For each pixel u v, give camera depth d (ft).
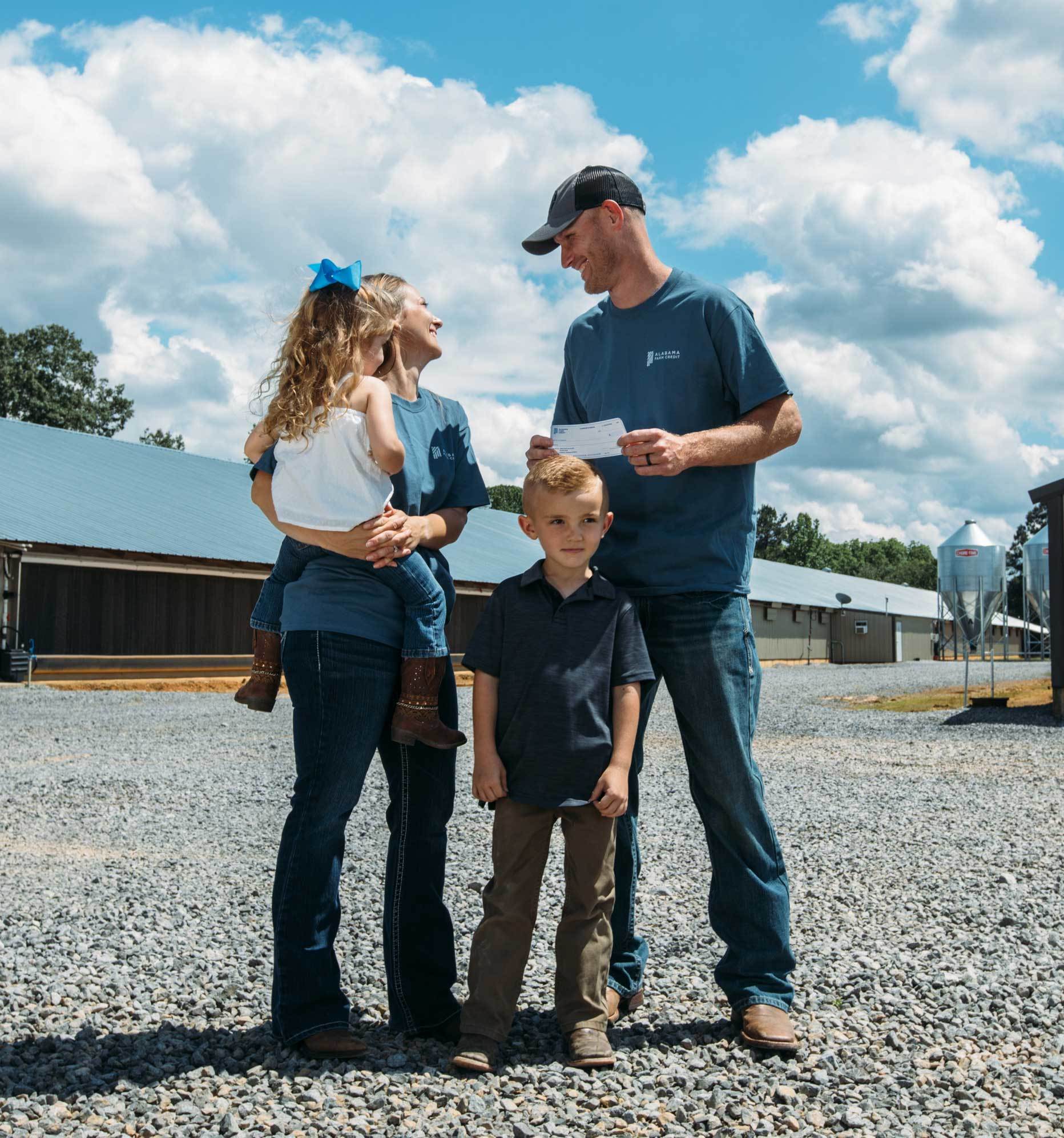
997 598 72.49
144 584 68.49
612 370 10.52
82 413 199.31
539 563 9.46
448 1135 7.32
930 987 10.80
